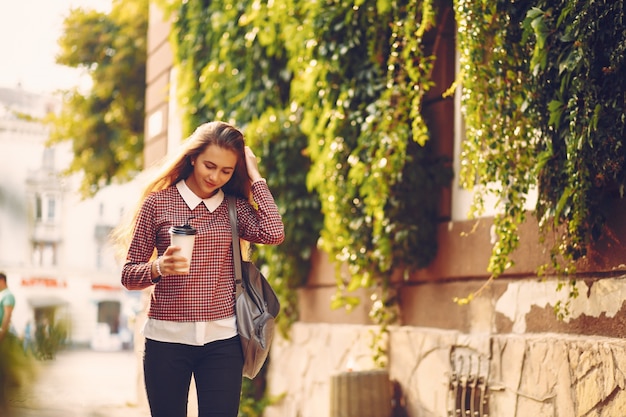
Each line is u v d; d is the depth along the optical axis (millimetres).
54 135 29562
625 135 5762
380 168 8125
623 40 5559
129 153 31094
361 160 8555
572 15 5797
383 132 8117
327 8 8789
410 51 8031
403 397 8438
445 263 8055
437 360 7938
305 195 10164
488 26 6602
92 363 28484
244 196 5492
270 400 10898
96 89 29219
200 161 5098
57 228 57375
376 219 8625
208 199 5211
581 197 5895
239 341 5180
